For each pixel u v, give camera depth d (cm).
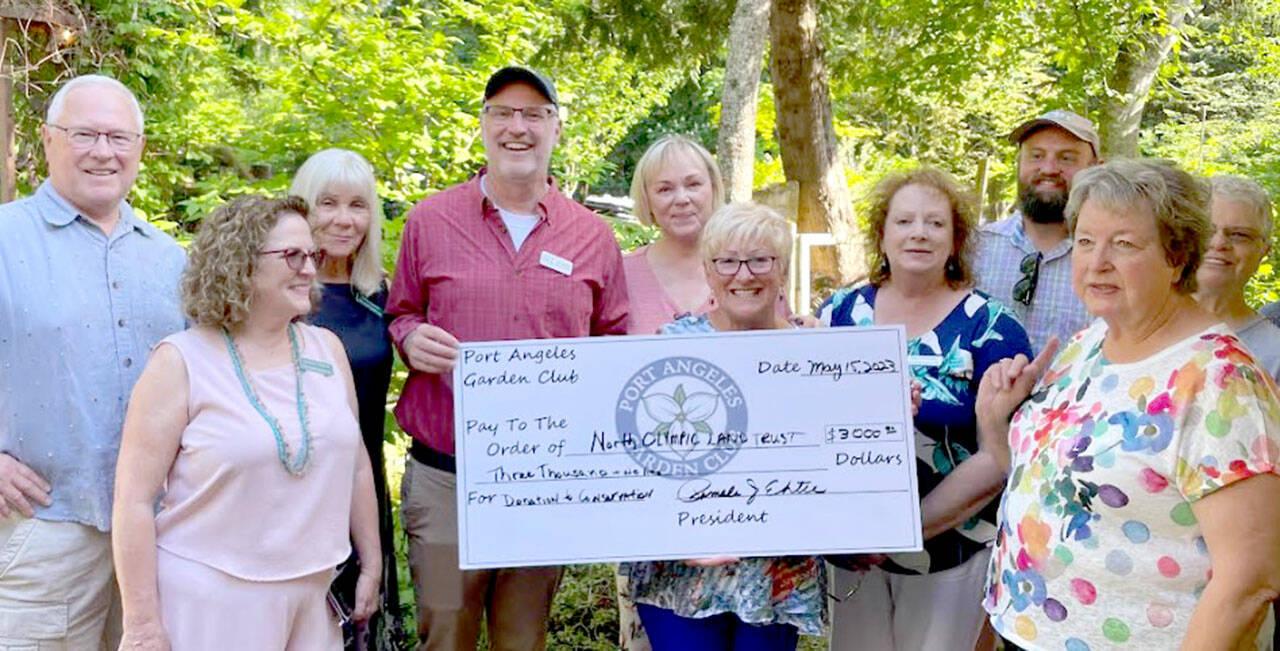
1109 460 208
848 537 272
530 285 325
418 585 333
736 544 273
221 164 871
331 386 267
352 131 664
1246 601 192
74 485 278
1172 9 1085
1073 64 1009
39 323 275
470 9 723
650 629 285
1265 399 199
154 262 296
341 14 688
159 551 246
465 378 281
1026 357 270
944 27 1009
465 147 686
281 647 253
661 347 278
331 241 322
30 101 695
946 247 294
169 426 246
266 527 248
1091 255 213
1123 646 207
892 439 274
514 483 279
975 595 291
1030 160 379
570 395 279
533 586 338
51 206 284
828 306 322
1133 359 215
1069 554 214
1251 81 1334
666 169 367
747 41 821
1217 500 195
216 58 796
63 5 717
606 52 1012
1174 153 1229
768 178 1276
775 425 275
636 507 277
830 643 314
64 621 281
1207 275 324
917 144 1456
